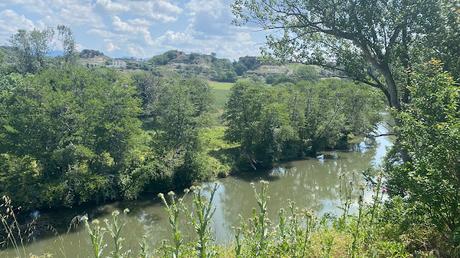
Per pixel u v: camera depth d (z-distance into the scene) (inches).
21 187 1119.0
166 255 136.3
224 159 1711.4
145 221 1089.4
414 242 221.0
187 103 1523.1
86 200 1227.9
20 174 1142.3
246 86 1897.1
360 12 432.1
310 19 475.5
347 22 444.8
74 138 1284.4
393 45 440.5
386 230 220.1
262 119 1764.3
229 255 170.7
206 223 126.1
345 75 509.7
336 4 449.4
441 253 205.9
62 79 1584.6
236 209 1167.0
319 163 1804.9
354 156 1926.7
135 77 2684.5
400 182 235.9
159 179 1378.0
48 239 901.2
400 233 219.8
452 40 368.2
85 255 746.2
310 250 186.4
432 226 221.8
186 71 6382.9
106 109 1347.2
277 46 505.0
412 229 223.3
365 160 1827.0
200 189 126.8
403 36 439.8
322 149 2087.8
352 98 2110.0
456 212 204.4
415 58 414.6
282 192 1354.6
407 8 403.9
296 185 1455.5
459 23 369.1
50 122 1252.5
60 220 1078.4
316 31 471.8
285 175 1615.4
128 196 1282.0
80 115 1299.2
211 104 2503.7
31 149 1226.0
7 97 1323.8
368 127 1807.3
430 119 230.7
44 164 1224.2
